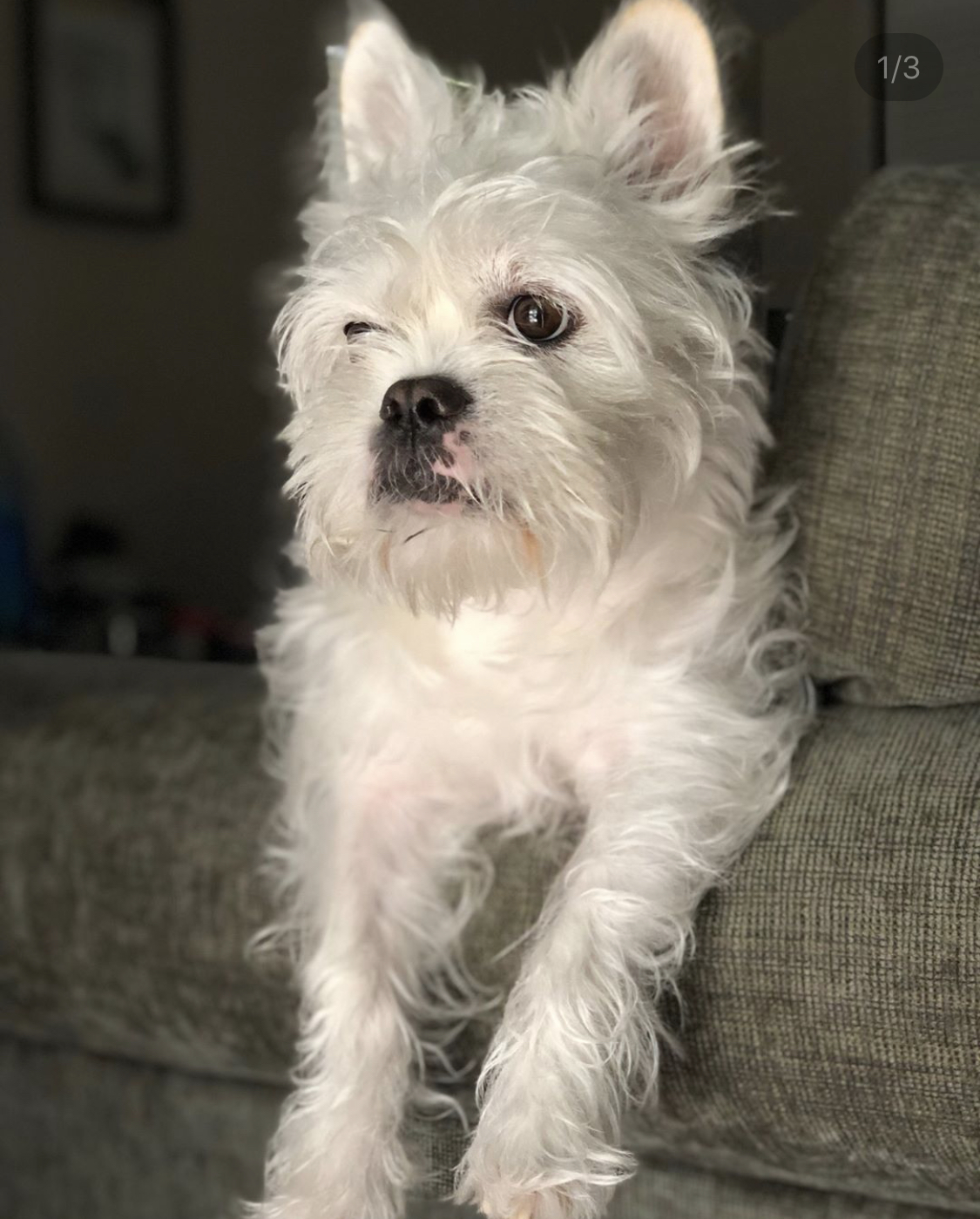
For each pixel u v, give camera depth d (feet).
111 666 6.15
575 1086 3.41
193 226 11.59
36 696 5.67
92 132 11.16
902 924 3.32
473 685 4.11
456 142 4.13
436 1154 3.80
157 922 4.53
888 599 3.92
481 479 3.62
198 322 11.68
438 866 4.28
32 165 10.97
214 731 4.91
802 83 4.73
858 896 3.41
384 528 3.75
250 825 4.49
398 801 4.35
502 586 3.83
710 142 4.10
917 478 3.88
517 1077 3.44
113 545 10.69
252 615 10.35
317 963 4.05
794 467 4.17
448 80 4.59
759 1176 3.97
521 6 8.54
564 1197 3.31
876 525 3.94
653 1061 3.57
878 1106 3.35
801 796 3.69
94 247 11.28
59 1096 5.14
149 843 4.60
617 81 4.22
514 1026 3.56
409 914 4.22
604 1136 3.46
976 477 3.82
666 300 3.95
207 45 11.39
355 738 4.27
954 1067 3.23
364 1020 3.94
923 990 3.27
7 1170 5.27
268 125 11.44
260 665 4.86
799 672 4.11
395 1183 3.69
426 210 3.82
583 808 4.19
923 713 3.93
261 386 11.68
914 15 4.87
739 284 4.18
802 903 3.48
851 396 4.04
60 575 10.37
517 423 3.63
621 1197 4.17
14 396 11.07
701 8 4.18
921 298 3.97
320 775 4.33
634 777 3.92
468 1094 4.01
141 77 11.26
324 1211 3.56
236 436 11.75
